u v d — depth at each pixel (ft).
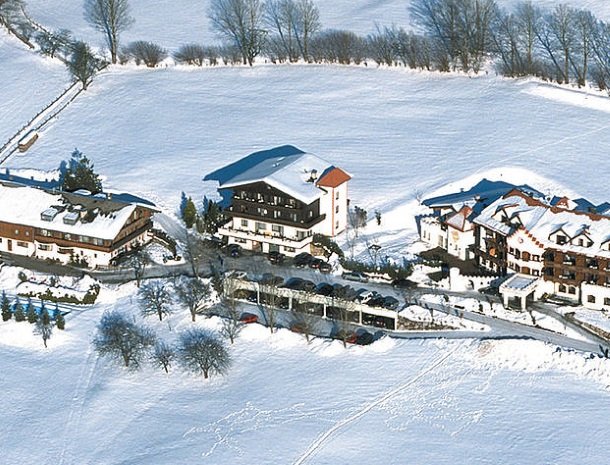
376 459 505.66
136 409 547.08
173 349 586.45
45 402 555.69
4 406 553.64
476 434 517.55
